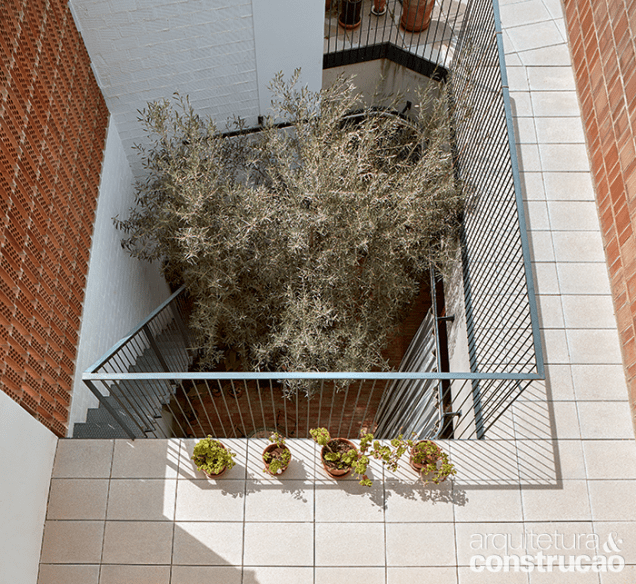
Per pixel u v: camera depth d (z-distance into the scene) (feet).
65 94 13.70
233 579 11.70
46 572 11.64
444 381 17.97
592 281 15.35
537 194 16.55
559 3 19.65
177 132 16.85
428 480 12.51
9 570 10.41
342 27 20.44
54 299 12.73
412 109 20.79
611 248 15.23
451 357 18.13
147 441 12.87
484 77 16.37
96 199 15.53
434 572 11.80
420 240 16.70
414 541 12.03
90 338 14.90
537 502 12.42
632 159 14.08
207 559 11.83
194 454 12.16
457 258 17.60
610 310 14.98
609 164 15.46
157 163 16.37
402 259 17.43
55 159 12.89
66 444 12.74
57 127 13.07
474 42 17.26
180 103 17.42
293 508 12.28
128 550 11.85
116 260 17.13
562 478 12.70
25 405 11.54
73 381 13.73
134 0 14.14
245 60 16.78
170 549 11.88
